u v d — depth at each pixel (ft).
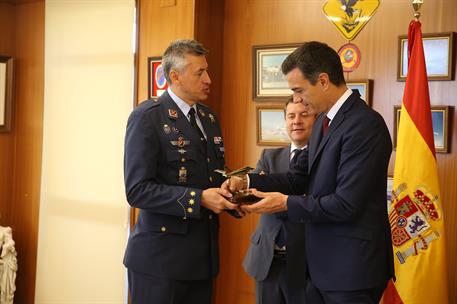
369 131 6.48
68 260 12.54
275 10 10.79
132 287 7.74
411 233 8.48
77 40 12.24
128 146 7.45
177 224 7.52
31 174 13.26
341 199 6.39
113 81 11.73
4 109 13.29
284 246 8.32
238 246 11.21
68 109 12.44
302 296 7.73
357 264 6.50
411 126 8.54
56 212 12.69
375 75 9.84
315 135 7.23
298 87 6.73
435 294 8.34
